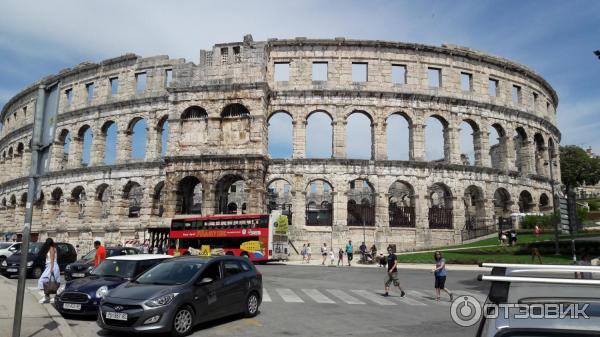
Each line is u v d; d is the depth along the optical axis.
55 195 79.12
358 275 40.75
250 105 63.53
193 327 18.03
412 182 65.25
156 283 18.14
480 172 68.38
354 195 94.25
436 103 68.44
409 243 63.44
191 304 17.42
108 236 69.81
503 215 71.38
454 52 70.31
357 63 68.88
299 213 63.03
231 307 19.47
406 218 64.81
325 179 64.06
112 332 17.89
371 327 18.58
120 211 70.62
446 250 57.53
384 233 63.12
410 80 68.56
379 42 67.75
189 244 56.22
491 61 72.69
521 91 75.81
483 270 43.16
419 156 66.44
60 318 18.81
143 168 70.31
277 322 19.58
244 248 53.25
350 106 66.75
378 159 65.12
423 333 17.53
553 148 82.44
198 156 62.38
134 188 103.94
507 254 50.94
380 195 64.12
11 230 87.12
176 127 64.81
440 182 66.19
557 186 79.00
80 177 75.06
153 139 71.31
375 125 66.44
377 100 67.06
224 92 64.50
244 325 18.98
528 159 74.50
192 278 18.16
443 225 65.69
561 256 47.16
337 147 65.50
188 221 57.19
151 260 23.23
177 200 62.81
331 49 68.12
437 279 27.33
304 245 58.94
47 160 13.38
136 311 16.36
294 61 68.00
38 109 13.48
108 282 21.11
